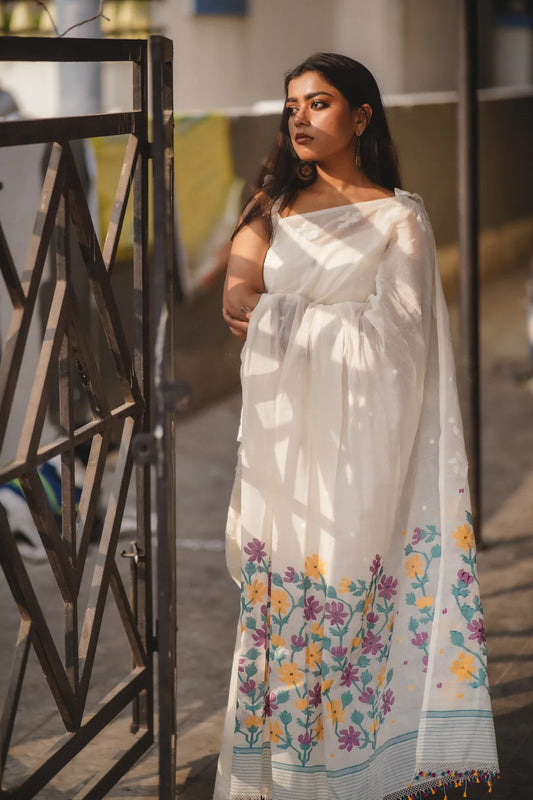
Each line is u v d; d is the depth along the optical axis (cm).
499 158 1446
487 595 517
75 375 600
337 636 319
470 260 551
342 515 316
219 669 450
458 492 329
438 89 1539
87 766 377
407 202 326
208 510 648
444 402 330
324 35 1409
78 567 316
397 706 331
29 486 290
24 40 274
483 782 359
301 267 320
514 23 1788
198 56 1211
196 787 361
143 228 338
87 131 301
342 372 315
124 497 343
